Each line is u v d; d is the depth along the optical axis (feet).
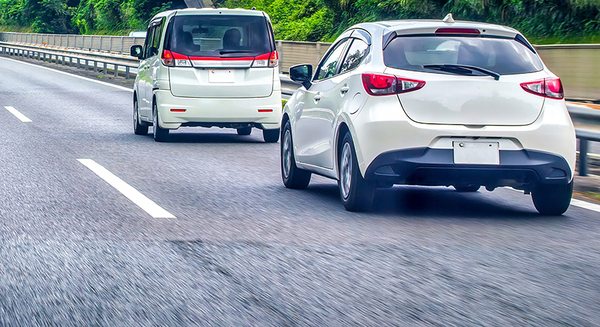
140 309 12.29
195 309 12.32
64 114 53.01
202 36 38.70
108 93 72.90
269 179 28.02
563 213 21.80
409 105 19.88
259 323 11.66
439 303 12.78
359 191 20.76
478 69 20.11
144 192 24.04
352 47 22.93
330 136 22.31
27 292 13.16
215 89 38.55
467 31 20.95
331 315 12.08
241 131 45.11
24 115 51.13
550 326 11.68
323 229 18.83
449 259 15.89
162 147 37.11
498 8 81.56
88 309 12.27
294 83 52.19
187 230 18.40
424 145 19.69
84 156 32.73
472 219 20.75
